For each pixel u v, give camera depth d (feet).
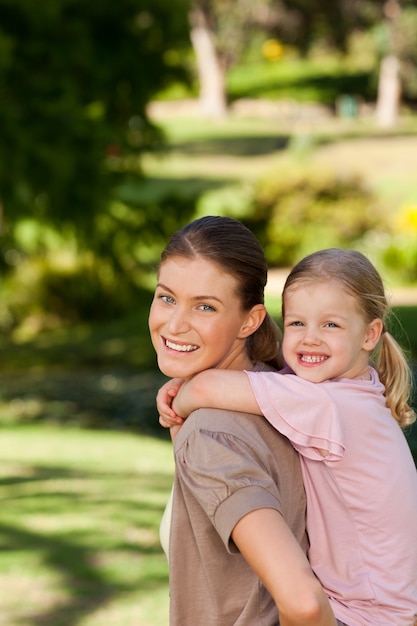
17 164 51.01
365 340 7.11
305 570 5.86
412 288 73.41
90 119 52.75
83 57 55.47
